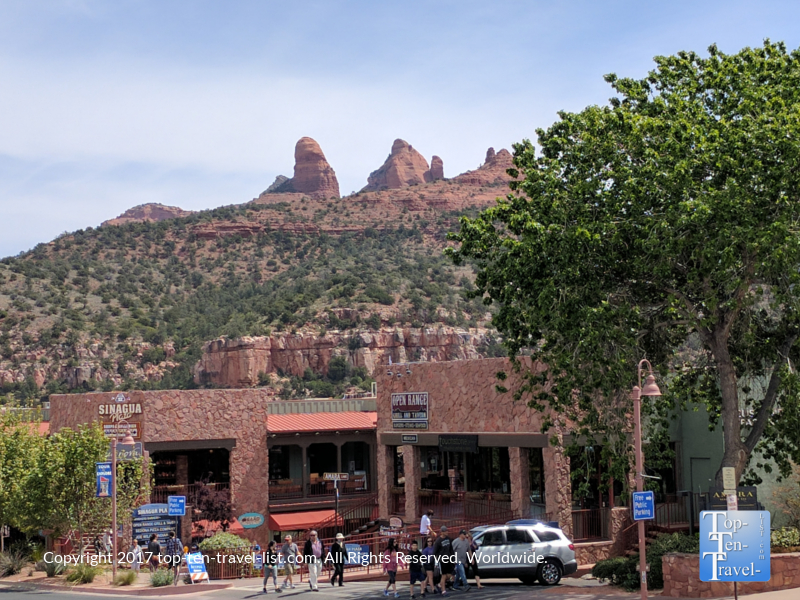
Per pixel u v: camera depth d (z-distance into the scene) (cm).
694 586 2200
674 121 2495
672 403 2734
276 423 4584
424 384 3894
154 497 4141
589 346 2369
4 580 3334
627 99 2748
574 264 2453
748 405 2986
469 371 3641
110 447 3459
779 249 2203
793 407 2436
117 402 4156
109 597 2731
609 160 2514
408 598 2494
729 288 2275
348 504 4534
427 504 3909
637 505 2059
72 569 3169
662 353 2778
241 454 4334
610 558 2856
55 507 3353
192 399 4259
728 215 2288
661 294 2669
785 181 2277
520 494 3338
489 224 2730
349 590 2802
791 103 2475
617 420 2550
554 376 2664
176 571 3038
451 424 3731
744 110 2438
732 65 2588
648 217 2422
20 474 3669
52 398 4622
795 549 2394
